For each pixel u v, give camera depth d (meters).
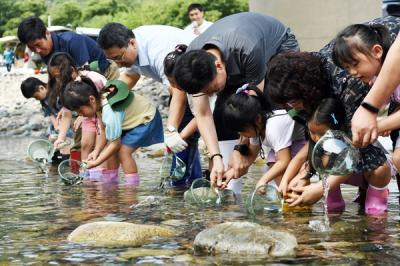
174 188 5.52
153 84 18.52
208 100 4.77
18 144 12.23
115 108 5.98
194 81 4.33
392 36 3.92
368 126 3.57
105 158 6.01
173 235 3.67
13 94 22.33
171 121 5.53
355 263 3.04
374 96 3.54
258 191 4.27
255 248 3.23
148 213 4.36
